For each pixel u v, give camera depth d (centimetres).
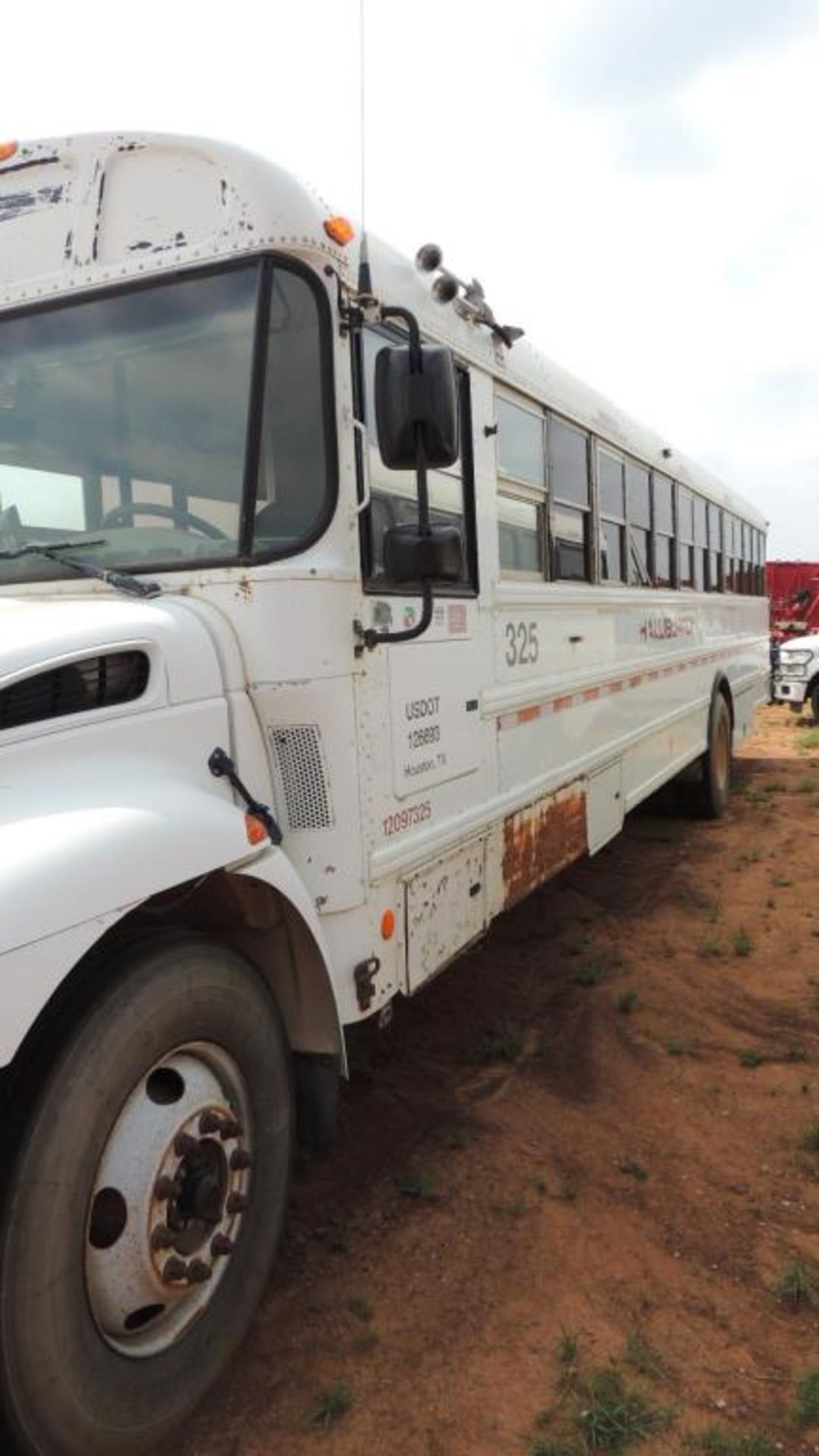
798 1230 337
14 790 226
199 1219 251
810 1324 294
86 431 320
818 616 2636
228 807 274
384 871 341
